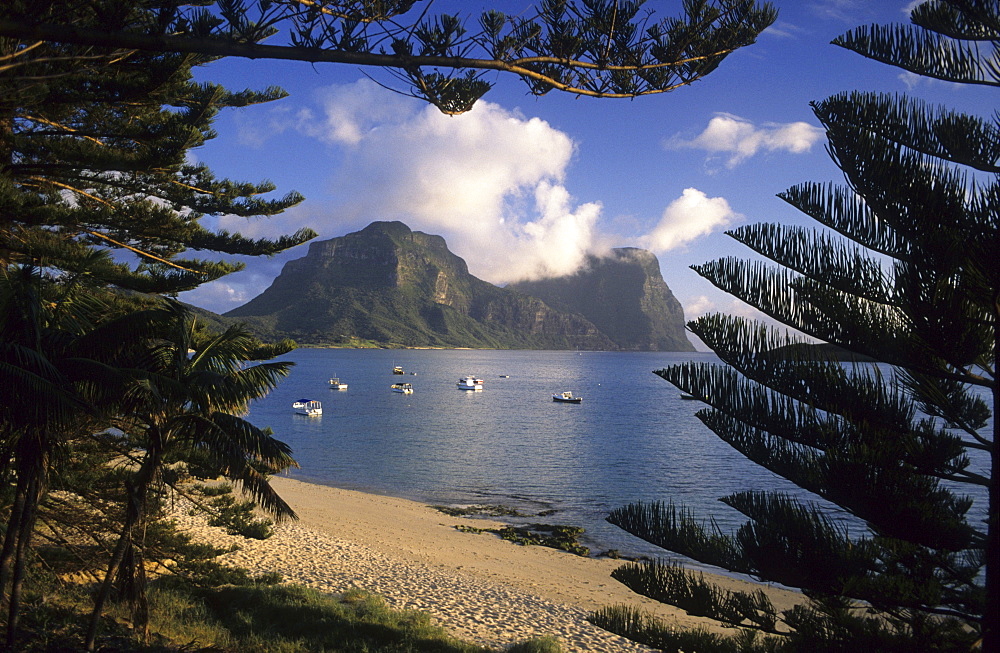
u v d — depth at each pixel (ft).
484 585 64.90
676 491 122.52
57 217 32.19
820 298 15.37
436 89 11.10
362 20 10.49
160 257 42.27
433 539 85.81
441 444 181.98
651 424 238.07
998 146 14.98
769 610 17.83
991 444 14.37
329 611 45.60
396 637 42.11
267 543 71.61
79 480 36.76
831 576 15.94
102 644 29.32
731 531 86.94
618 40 11.16
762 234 16.28
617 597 65.41
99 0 10.66
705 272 16.93
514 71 11.04
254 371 30.76
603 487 126.31
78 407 21.12
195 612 41.75
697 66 11.83
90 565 38.73
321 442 182.19
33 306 22.54
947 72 15.25
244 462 28.25
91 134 33.24
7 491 30.60
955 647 15.47
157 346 28.40
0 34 9.66
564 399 331.77
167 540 43.68
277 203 43.96
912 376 16.48
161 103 35.04
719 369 17.62
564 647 48.19
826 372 16.22
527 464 151.84
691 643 18.34
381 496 115.96
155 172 34.45
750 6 11.46
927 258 13.99
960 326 13.28
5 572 23.56
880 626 16.43
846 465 14.98
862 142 14.94
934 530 14.65
